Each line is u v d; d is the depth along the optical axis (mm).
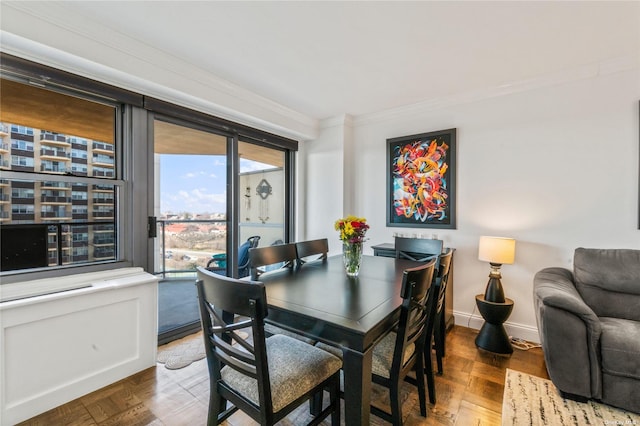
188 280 3143
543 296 1839
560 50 2170
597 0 1642
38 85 1877
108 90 2133
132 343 2033
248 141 3445
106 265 2166
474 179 2934
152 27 1931
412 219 3318
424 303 1624
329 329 1197
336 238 3768
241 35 2018
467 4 1692
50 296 1667
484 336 2455
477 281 2906
